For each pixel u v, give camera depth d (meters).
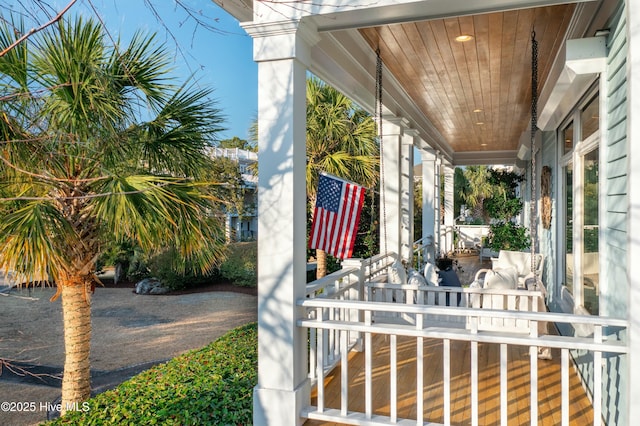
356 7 2.94
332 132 9.09
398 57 4.67
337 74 4.42
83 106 4.24
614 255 2.99
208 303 13.22
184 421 3.98
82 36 4.34
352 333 4.51
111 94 4.48
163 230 4.51
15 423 6.06
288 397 3.04
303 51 3.19
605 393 3.10
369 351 2.98
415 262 9.00
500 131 9.42
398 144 6.69
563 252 5.88
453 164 13.98
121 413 4.32
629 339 2.49
